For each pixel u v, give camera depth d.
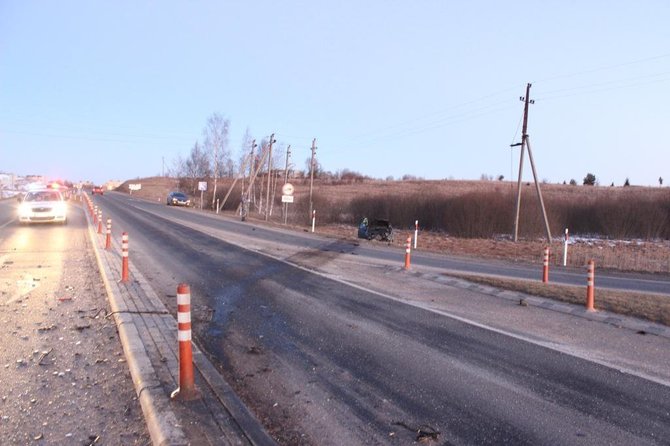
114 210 42.56
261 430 4.68
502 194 41.69
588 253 26.03
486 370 6.67
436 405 5.51
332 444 4.61
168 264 14.97
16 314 8.71
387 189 80.62
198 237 23.62
